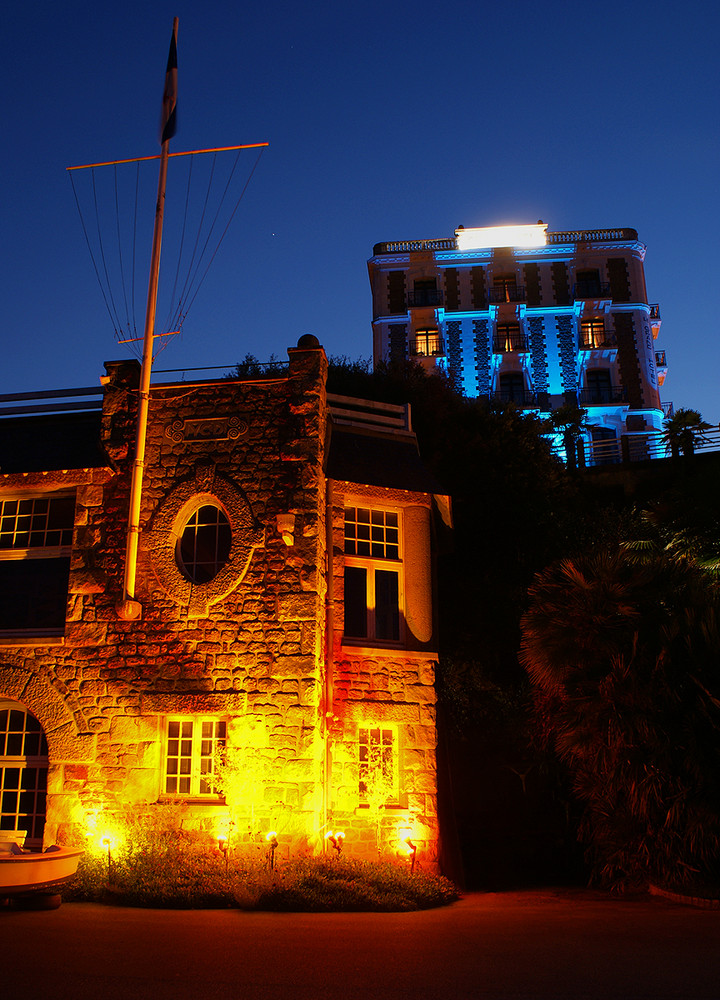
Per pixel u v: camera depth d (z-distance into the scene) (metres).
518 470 23.17
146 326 13.81
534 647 14.00
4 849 10.14
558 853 18.02
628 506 27.66
